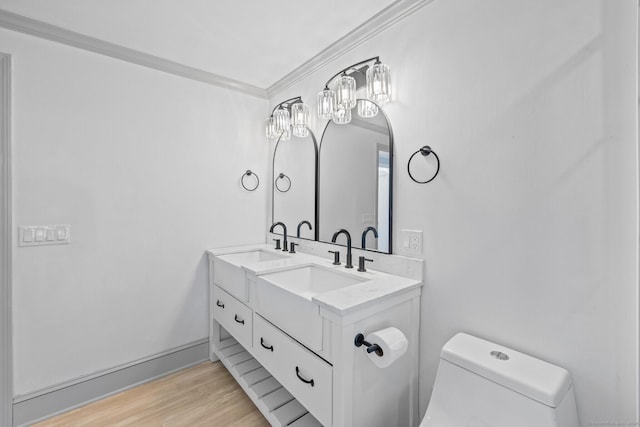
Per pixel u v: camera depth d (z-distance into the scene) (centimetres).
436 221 129
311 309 114
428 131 132
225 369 204
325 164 190
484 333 115
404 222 142
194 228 210
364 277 140
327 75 187
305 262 172
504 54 108
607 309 88
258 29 160
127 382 183
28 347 154
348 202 172
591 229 90
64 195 162
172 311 201
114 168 178
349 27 159
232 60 194
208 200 216
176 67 197
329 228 187
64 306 163
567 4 94
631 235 84
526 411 86
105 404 168
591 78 90
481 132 115
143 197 188
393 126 147
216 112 219
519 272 105
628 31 83
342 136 177
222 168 222
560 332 97
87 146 169
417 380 135
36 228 155
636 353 83
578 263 93
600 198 89
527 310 104
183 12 146
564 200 95
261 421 154
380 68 140
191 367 206
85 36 164
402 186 143
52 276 160
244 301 164
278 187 236
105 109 174
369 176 159
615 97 86
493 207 112
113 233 178
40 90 155
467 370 99
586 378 92
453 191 123
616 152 86
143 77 188
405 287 124
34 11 144
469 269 119
